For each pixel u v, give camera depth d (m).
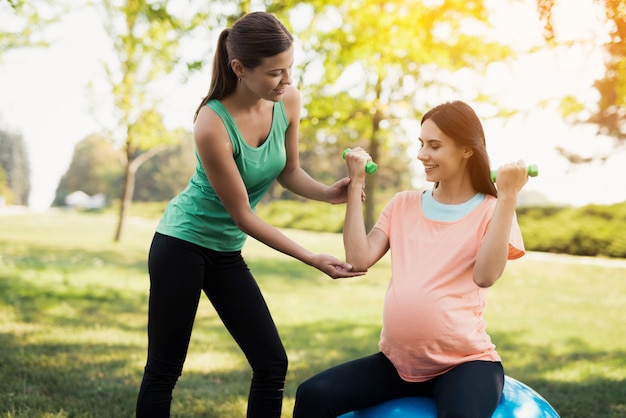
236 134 2.40
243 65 2.26
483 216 2.32
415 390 2.32
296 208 24.64
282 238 2.43
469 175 2.39
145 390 2.48
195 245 2.49
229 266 2.59
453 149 2.33
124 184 16.64
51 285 7.68
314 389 2.24
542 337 6.19
